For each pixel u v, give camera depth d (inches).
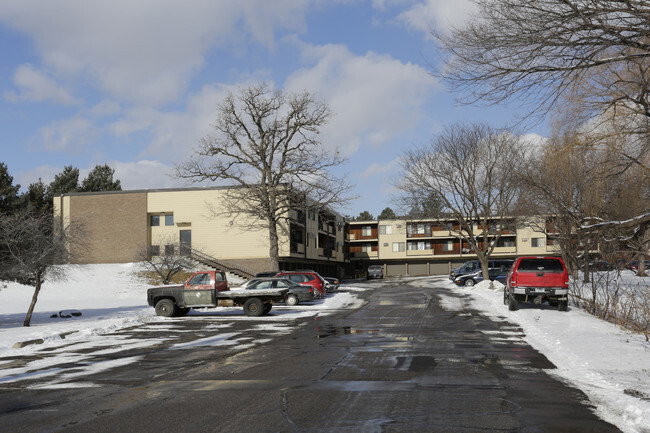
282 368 396.5
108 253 2087.8
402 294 1375.5
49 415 269.4
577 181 786.8
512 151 1526.8
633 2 316.8
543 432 229.9
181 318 883.4
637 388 307.1
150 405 286.0
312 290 1104.2
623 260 700.0
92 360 459.8
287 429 235.5
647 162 604.1
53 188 2849.4
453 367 389.7
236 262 2060.8
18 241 778.2
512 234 3097.9
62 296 1454.2
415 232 3363.7
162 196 2096.5
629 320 635.5
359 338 577.9
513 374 361.4
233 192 1843.0
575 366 383.2
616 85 401.1
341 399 291.3
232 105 1627.7
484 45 347.6
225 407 277.6
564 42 332.2
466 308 941.2
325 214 2367.1
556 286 801.6
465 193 1658.5
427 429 233.8
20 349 542.0
